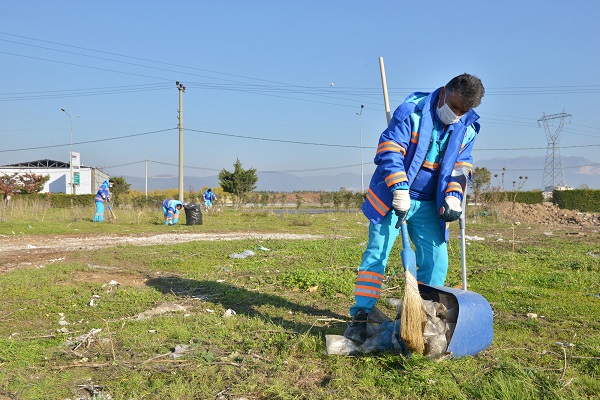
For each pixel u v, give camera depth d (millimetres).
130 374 3959
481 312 4055
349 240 13609
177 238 15398
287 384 3713
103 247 12781
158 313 5855
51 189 60312
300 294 6832
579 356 4121
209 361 4152
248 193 41219
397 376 3697
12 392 3697
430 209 4500
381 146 4270
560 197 38125
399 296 6707
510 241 13664
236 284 7562
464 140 4387
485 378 3654
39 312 5996
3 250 12234
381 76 4898
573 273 8117
